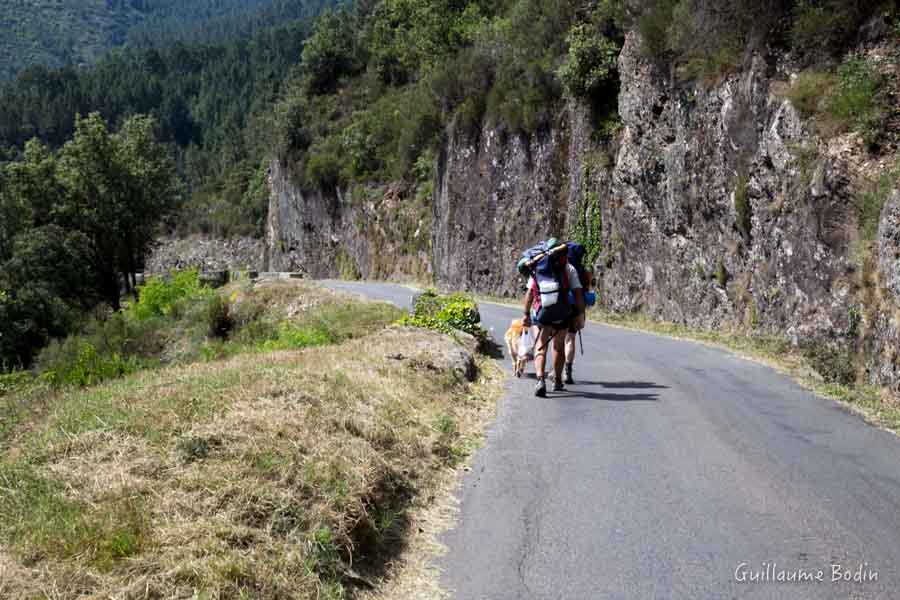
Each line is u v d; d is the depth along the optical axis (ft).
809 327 39.24
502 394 30.91
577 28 81.92
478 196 110.11
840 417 26.12
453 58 131.95
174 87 650.84
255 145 380.78
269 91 426.51
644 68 67.67
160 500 14.03
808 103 41.81
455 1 168.86
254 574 12.32
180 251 331.16
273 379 23.18
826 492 18.28
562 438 23.57
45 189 177.06
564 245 29.94
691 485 18.86
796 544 15.24
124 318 117.39
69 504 13.65
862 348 32.35
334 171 189.16
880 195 32.89
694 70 58.59
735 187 51.31
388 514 16.62
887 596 12.98
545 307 29.48
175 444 16.51
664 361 39.70
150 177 186.29
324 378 24.52
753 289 48.75
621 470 20.15
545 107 91.66
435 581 14.15
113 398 21.54
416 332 39.52
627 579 13.84
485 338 45.14
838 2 41.98
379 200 164.14
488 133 106.73
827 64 42.68
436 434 22.68
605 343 48.49
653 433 23.86
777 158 44.65
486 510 17.67
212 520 13.52
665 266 64.59
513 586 13.73
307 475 15.84
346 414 20.68
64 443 16.97
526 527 16.51
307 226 206.39
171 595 11.35
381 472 17.88
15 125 560.20
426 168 147.84
